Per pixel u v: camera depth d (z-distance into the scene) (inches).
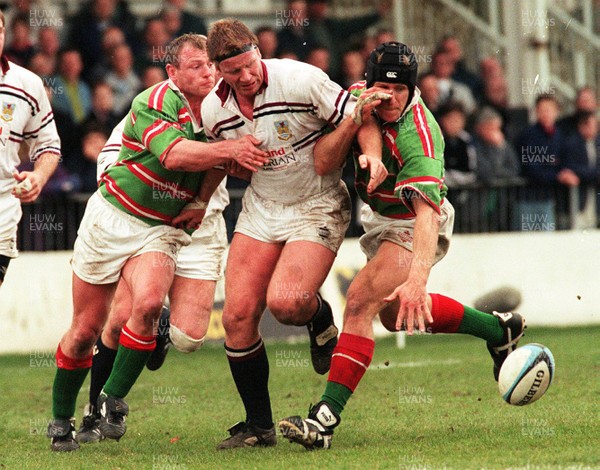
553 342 1550.2
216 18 2319.1
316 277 831.7
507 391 843.4
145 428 986.1
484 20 2167.8
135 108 847.1
